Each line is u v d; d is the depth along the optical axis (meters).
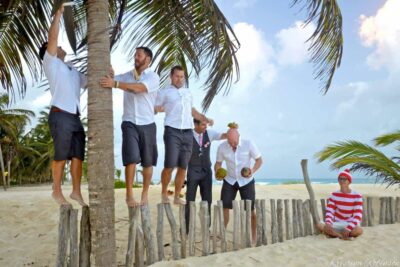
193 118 5.86
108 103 4.12
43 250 6.06
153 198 8.77
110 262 3.96
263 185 13.74
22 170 46.09
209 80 5.25
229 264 4.52
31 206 8.56
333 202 6.01
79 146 4.34
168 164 5.23
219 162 6.23
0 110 32.56
